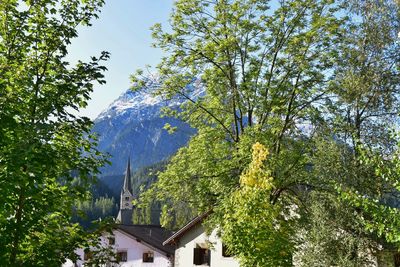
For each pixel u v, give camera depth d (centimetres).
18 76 796
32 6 852
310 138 2220
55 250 765
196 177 2347
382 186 1867
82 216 845
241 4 2309
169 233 4959
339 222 1783
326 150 1944
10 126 722
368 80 2105
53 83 809
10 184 657
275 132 2289
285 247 1293
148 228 5044
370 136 2030
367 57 2156
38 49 832
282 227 1393
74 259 795
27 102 784
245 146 2075
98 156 839
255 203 1272
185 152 2447
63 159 767
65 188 791
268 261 1245
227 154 2352
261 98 2244
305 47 2234
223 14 2286
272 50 2333
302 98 2295
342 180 1839
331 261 1698
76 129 799
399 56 2159
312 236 1780
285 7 2288
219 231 2256
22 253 750
